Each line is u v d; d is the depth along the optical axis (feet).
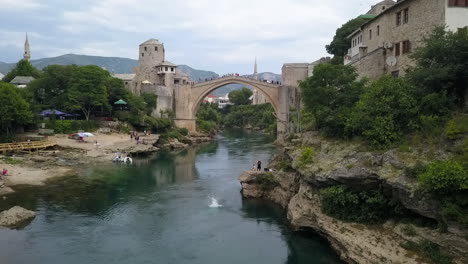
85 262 67.72
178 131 267.18
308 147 94.84
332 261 68.85
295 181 97.40
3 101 154.51
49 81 217.97
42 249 71.92
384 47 115.44
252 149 227.40
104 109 236.84
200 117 355.97
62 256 69.56
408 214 64.08
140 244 76.59
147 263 68.33
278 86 265.34
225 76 280.51
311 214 78.13
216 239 80.07
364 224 69.05
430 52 77.77
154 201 106.83
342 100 97.25
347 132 85.76
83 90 211.41
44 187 113.60
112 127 223.92
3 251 70.03
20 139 167.22
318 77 100.63
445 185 53.42
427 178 55.67
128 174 141.59
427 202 56.70
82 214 92.73
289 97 260.42
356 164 71.92
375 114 77.46
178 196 112.57
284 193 101.40
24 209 88.38
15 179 117.50
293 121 210.59
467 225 51.39
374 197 68.49
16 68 296.30
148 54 321.52
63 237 78.07
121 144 190.08
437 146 64.44
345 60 171.94
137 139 203.31
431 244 55.83
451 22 88.94
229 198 110.73
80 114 229.25
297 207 83.61
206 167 163.43
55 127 195.11
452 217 53.31
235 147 240.12
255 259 70.95
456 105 74.13
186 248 75.36
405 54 105.29
